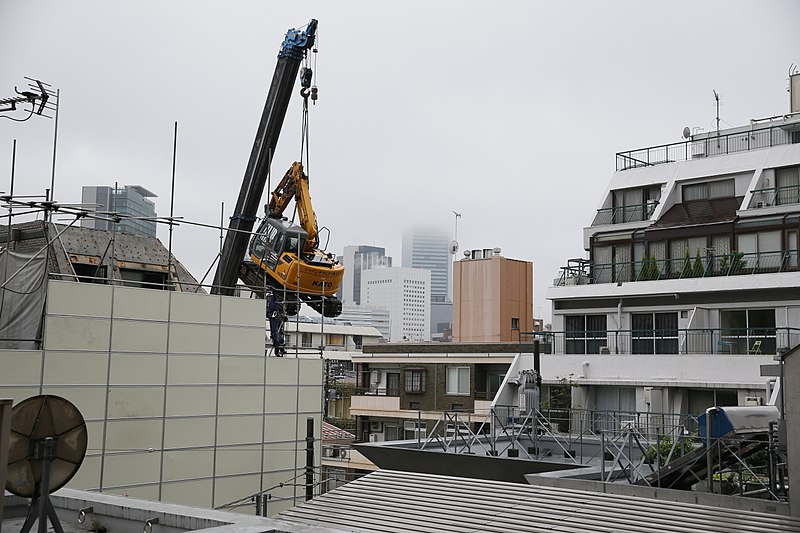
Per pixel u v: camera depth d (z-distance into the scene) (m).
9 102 20.84
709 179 34.03
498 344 39.38
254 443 22.73
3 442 7.08
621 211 36.28
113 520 8.89
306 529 6.99
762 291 29.33
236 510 22.03
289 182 28.27
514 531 12.79
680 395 29.20
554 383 32.31
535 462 18.73
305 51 26.64
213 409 21.91
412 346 42.78
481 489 15.18
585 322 34.53
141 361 20.47
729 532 11.90
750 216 31.25
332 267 26.80
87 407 19.36
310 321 71.50
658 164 35.81
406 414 41.25
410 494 15.42
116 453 19.77
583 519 12.96
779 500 13.75
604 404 31.39
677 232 33.03
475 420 38.31
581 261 36.34
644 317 32.66
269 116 26.72
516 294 46.94
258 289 24.05
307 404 24.20
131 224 38.66
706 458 15.55
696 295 31.06
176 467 20.95
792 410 12.45
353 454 39.22
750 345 29.19
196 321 21.73
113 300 20.08
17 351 18.31
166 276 27.25
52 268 23.00
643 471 17.56
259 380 23.06
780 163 31.78
